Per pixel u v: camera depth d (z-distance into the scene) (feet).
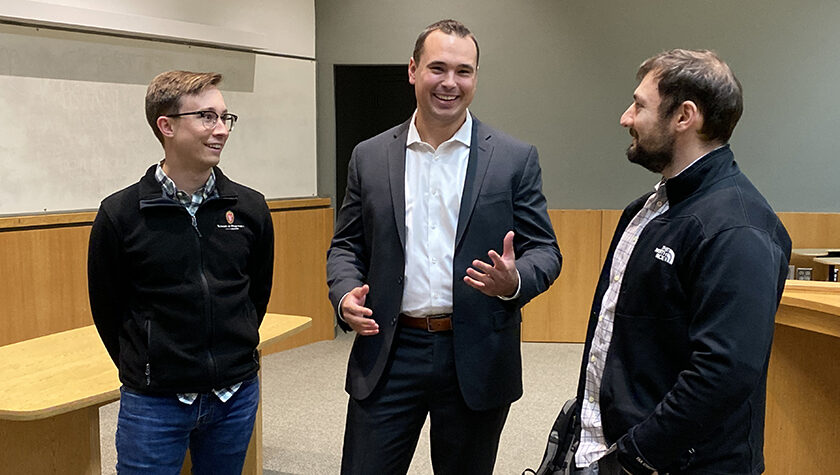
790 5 16.52
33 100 12.39
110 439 11.58
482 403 6.23
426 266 6.25
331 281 6.47
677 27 16.98
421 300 6.25
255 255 6.46
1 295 12.00
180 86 5.65
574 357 16.61
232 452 6.26
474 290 6.19
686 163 4.90
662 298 4.79
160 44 14.23
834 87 16.60
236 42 15.39
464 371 6.18
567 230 17.67
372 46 17.70
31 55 12.30
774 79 16.81
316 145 17.99
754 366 4.29
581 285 17.76
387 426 6.39
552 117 17.67
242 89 15.85
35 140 12.48
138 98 14.01
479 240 6.20
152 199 5.71
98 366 7.46
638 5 17.03
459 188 6.28
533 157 6.51
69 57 12.84
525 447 11.39
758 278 4.35
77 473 7.43
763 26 16.69
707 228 4.56
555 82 17.54
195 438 6.32
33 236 12.40
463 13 17.56
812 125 16.80
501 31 17.54
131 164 14.02
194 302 5.78
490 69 17.72
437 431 6.50
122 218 5.68
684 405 4.38
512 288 5.70
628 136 17.42
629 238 5.33
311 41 17.58
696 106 4.74
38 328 12.57
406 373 6.29
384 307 6.32
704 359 4.35
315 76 17.74
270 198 16.74
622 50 17.22
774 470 8.76
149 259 5.69
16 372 7.23
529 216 6.40
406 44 17.62
